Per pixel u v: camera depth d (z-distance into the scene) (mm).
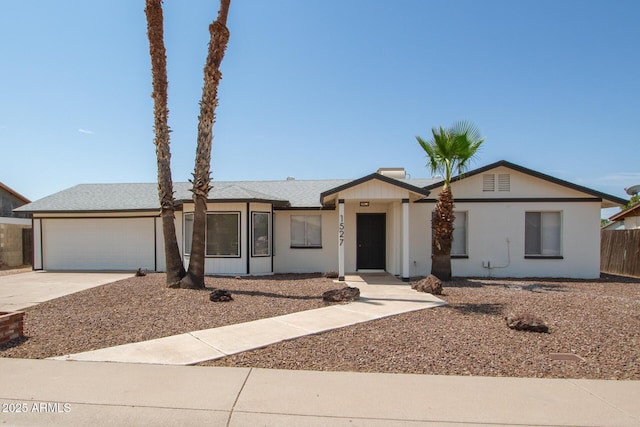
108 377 5082
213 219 15375
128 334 6938
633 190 20766
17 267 21141
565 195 15359
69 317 8109
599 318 8172
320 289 11672
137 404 4367
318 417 4125
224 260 15266
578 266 15258
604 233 18812
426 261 15680
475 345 6445
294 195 18188
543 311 8766
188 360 5715
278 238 16859
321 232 16844
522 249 15375
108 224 18062
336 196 14070
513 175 15500
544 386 4922
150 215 17812
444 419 4098
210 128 11102
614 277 15805
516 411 4266
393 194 13375
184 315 8211
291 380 5043
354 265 16438
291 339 6695
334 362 5707
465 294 10961
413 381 5047
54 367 5406
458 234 15695
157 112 11305
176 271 11227
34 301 10023
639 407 4371
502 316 8328
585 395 4668
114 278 14805
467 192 15500
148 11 10969
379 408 4320
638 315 8406
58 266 18234
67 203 18516
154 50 11133
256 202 15297
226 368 5422
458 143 12734
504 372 5391
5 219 21328
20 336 6727
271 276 15227
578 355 6070
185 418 4086
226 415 4148
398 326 7539
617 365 5676
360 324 7668
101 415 4137
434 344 6480
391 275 15344
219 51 10883
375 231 16688
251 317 8133
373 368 5500
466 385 4934
